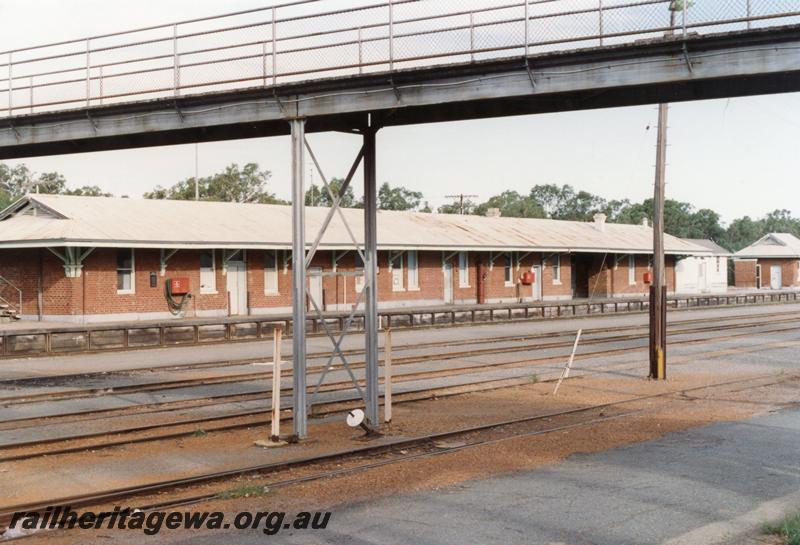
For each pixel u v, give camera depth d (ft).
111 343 94.53
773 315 150.20
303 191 44.01
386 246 133.80
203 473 35.50
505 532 27.50
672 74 36.70
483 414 50.52
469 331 113.91
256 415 49.49
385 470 36.32
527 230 175.94
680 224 382.01
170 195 270.05
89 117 50.31
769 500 31.55
